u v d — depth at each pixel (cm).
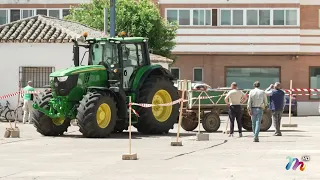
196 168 1941
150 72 3325
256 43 6894
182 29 6894
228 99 3325
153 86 3297
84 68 3189
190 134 3416
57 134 3259
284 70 6956
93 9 6116
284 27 6894
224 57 6938
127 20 6034
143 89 3281
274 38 6894
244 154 2362
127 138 3091
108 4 6056
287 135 3406
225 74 6962
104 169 1922
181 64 6950
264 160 2158
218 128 3672
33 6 6875
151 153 2392
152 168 1941
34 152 2434
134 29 6006
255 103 2962
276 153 2400
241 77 6975
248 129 3738
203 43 6894
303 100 6944
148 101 3272
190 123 3675
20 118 4594
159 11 6606
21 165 2028
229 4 6894
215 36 6894
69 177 1753
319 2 6969
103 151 2469
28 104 4300
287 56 6938
